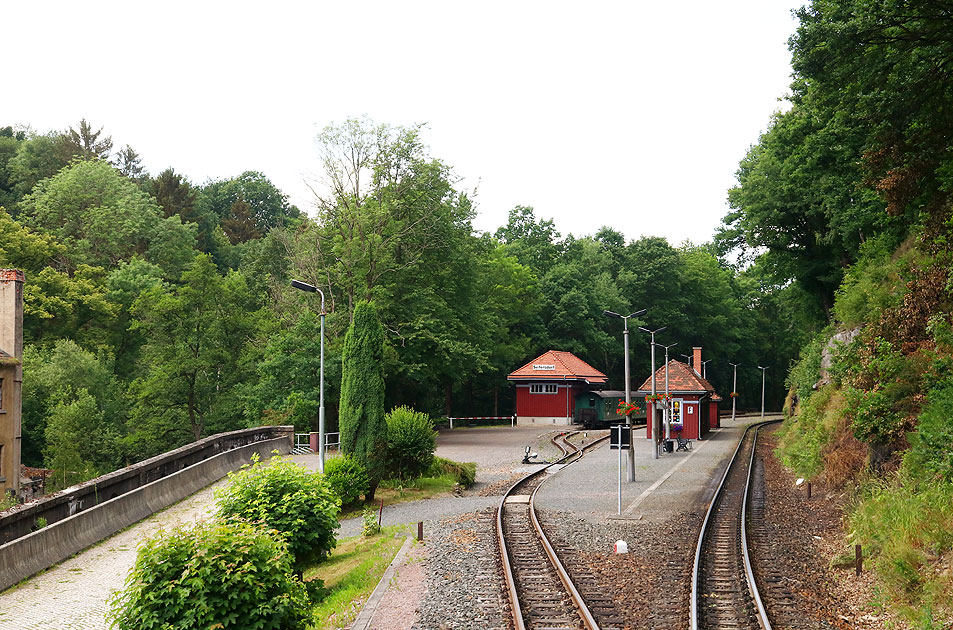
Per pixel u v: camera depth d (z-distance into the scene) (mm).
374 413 29219
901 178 21500
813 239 48719
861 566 15188
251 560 9906
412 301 51688
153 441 50438
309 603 10672
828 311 52594
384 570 16672
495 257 79375
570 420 70438
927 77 18594
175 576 9656
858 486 22016
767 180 47719
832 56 18516
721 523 21266
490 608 13297
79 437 45938
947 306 22219
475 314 58719
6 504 37312
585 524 21312
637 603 13547
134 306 52562
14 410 39156
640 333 96312
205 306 51938
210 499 27469
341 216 48344
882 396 21531
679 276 97938
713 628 12172
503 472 36156
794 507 24047
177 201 97062
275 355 46562
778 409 114875
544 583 14930
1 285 39906
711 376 106312
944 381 19625
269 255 70875
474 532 20062
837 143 35219
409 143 49750
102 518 21781
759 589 14195
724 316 102750
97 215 69938
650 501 25703
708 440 54875
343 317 47594
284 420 44531
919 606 12477
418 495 29578
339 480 26719
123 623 9539
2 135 96312
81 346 57469
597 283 91875
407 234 50844
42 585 16781
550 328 86750
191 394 51219
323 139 47125
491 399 82688
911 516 15211
